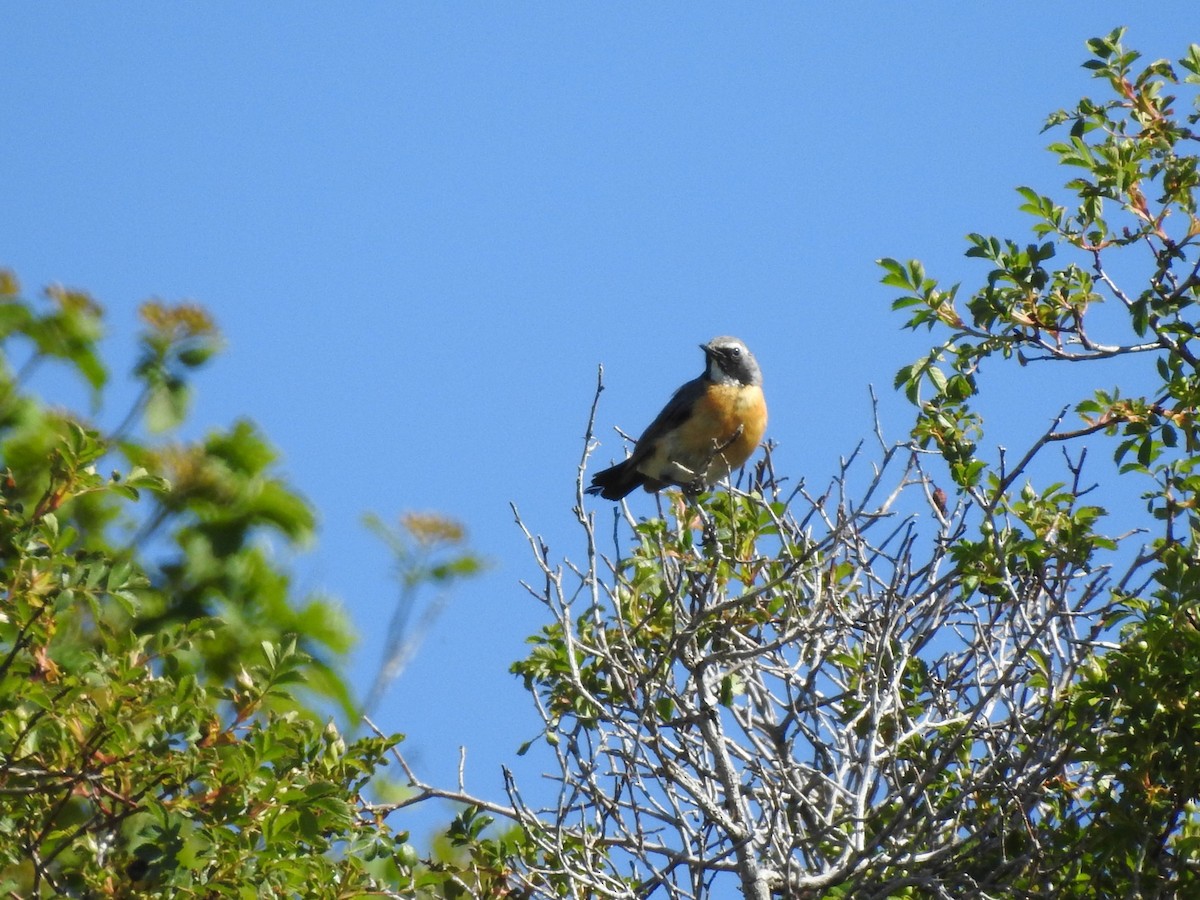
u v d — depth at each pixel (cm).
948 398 1316
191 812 1098
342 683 1505
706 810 1193
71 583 1110
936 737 1290
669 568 1285
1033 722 1251
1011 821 1196
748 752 1290
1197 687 1144
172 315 1622
